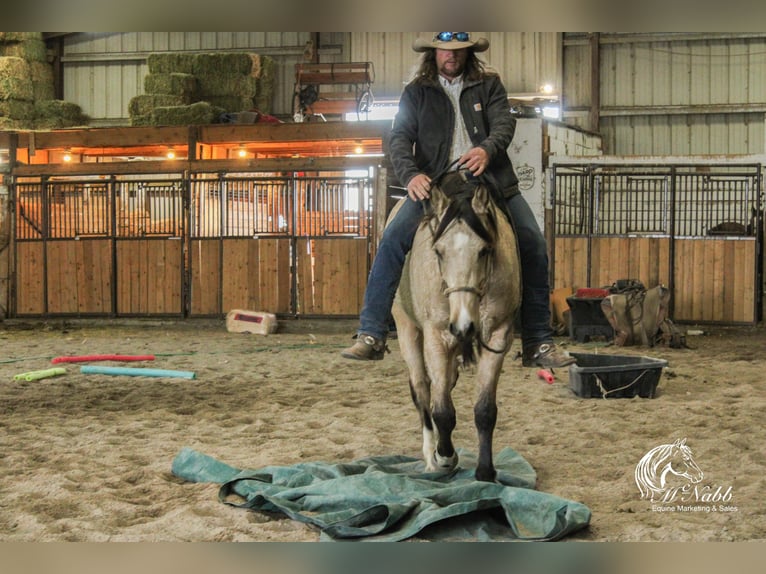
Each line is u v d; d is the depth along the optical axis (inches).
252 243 571.2
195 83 762.2
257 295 572.1
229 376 344.8
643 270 535.2
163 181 581.0
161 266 585.0
